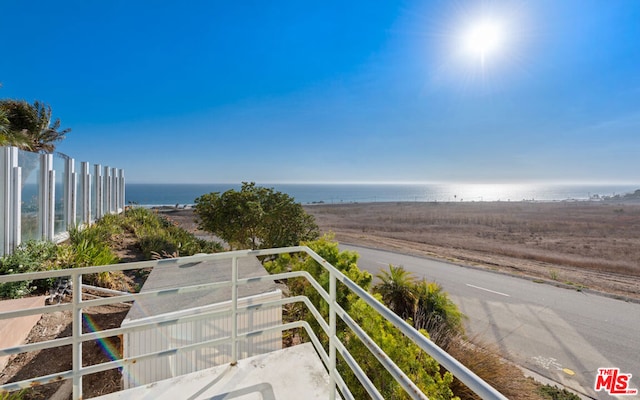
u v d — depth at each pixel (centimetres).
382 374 290
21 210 589
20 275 144
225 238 938
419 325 502
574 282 932
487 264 1178
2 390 149
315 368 220
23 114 1198
